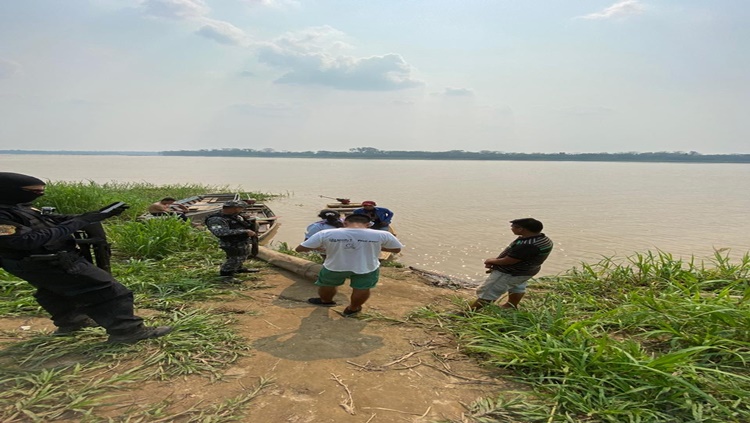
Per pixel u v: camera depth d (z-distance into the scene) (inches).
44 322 170.6
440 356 152.3
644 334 164.6
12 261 128.0
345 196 1008.2
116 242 309.9
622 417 113.0
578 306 218.4
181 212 492.7
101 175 1993.1
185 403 115.2
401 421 110.5
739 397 117.2
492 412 115.6
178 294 212.5
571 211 751.7
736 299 189.6
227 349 150.4
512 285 201.2
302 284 246.1
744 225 597.3
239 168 3267.7
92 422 104.1
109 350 141.6
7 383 121.4
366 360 146.7
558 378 128.8
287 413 111.9
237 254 247.1
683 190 1357.0
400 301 224.2
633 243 475.8
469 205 837.2
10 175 123.3
